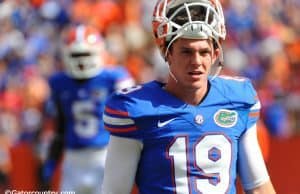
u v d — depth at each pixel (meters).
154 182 10.27
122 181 10.38
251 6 48.41
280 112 36.25
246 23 46.81
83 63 22.94
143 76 39.00
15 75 39.81
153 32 10.50
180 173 10.17
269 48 45.34
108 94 23.17
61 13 44.16
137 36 42.78
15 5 44.88
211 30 10.02
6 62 40.66
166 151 10.19
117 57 40.09
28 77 39.19
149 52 41.56
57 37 43.47
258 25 47.50
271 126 35.84
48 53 42.25
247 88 10.61
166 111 10.20
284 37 47.62
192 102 10.33
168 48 10.24
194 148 10.20
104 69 23.22
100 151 23.09
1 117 35.34
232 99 10.41
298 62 46.06
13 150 28.50
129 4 45.31
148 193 10.33
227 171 10.30
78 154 23.19
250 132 10.62
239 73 42.72
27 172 28.14
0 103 36.00
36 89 36.78
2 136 31.47
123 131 10.27
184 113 10.21
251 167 10.56
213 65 10.85
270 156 29.39
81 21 42.84
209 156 10.20
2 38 42.28
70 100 23.20
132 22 44.28
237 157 10.60
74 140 23.16
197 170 10.16
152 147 10.23
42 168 24.45
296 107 40.66
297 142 29.47
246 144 10.56
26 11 44.72
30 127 35.28
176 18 10.10
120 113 10.24
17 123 35.69
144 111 10.18
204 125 10.23
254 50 45.53
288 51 46.59
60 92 23.33
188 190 10.12
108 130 10.44
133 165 10.38
